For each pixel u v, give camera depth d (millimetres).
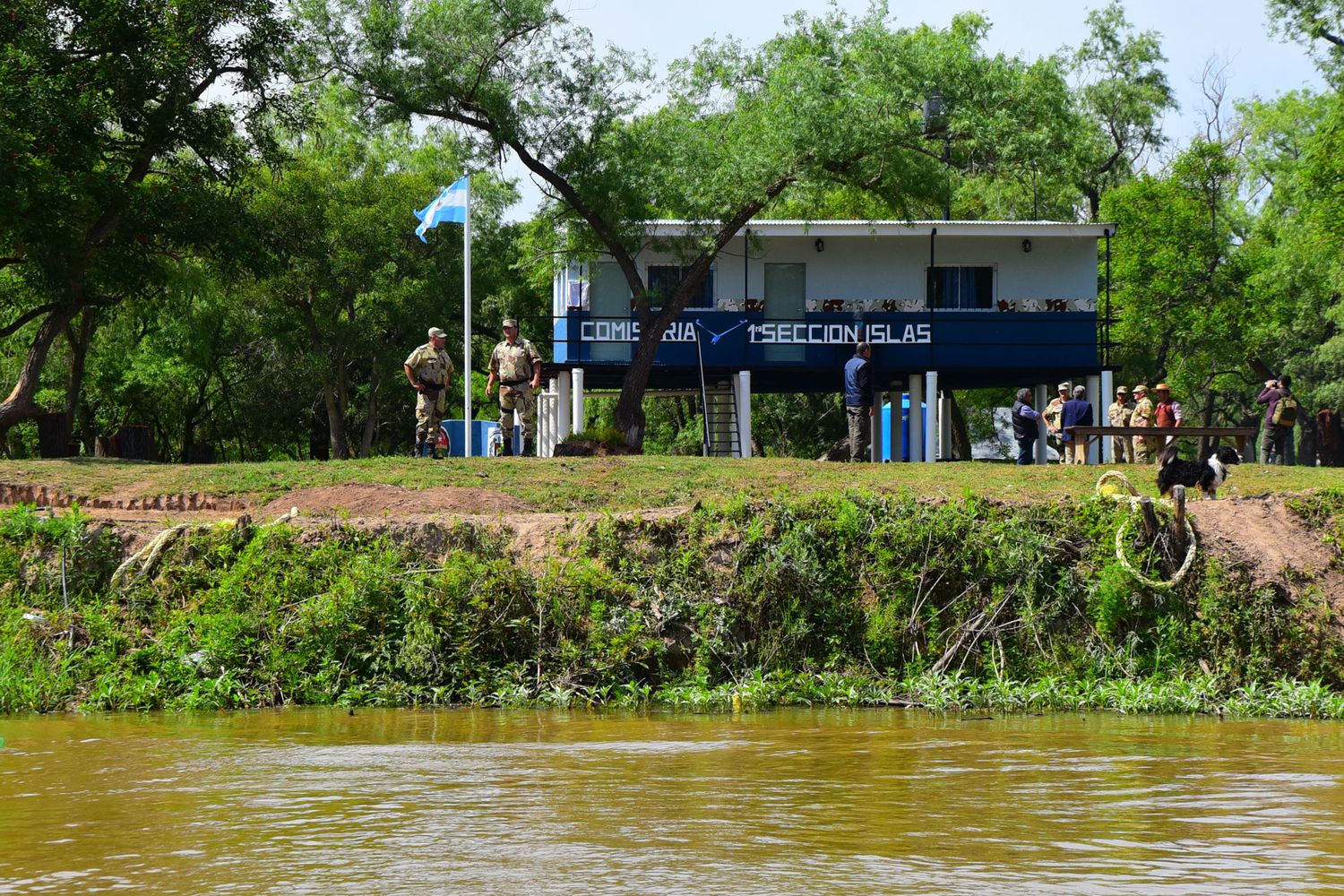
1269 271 61062
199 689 14867
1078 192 61438
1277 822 7457
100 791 8594
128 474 23203
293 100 35344
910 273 42625
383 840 6941
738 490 22172
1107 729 12586
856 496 17250
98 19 31609
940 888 5852
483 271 60031
